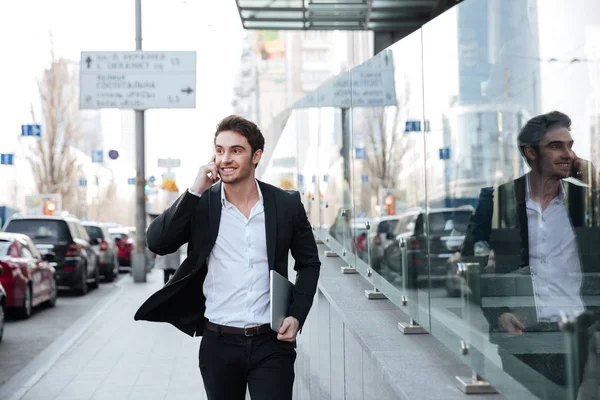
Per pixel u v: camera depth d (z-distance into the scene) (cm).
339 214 587
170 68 2109
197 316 337
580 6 197
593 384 177
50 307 1580
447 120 274
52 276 1588
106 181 7962
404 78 348
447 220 271
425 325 305
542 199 221
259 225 326
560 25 204
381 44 1132
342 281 510
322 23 1141
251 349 322
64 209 5319
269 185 336
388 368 272
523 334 213
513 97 226
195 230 327
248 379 327
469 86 253
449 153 271
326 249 675
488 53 238
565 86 205
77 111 5338
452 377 258
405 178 347
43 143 5175
